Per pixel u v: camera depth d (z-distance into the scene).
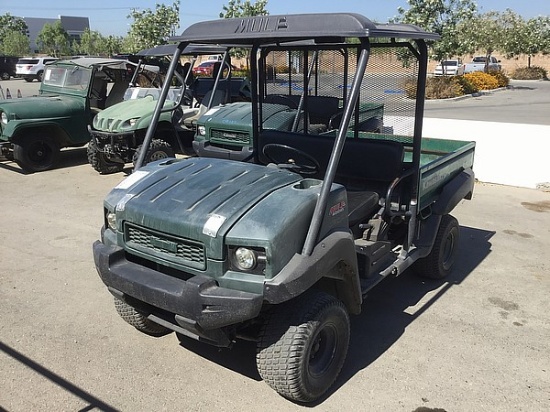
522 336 3.81
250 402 3.04
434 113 16.83
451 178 4.59
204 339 2.85
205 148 7.72
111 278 2.94
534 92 24.83
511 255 5.34
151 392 3.10
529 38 33.31
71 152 10.49
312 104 4.31
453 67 32.16
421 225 4.20
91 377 3.23
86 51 57.09
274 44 4.06
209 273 2.66
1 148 8.55
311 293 2.93
